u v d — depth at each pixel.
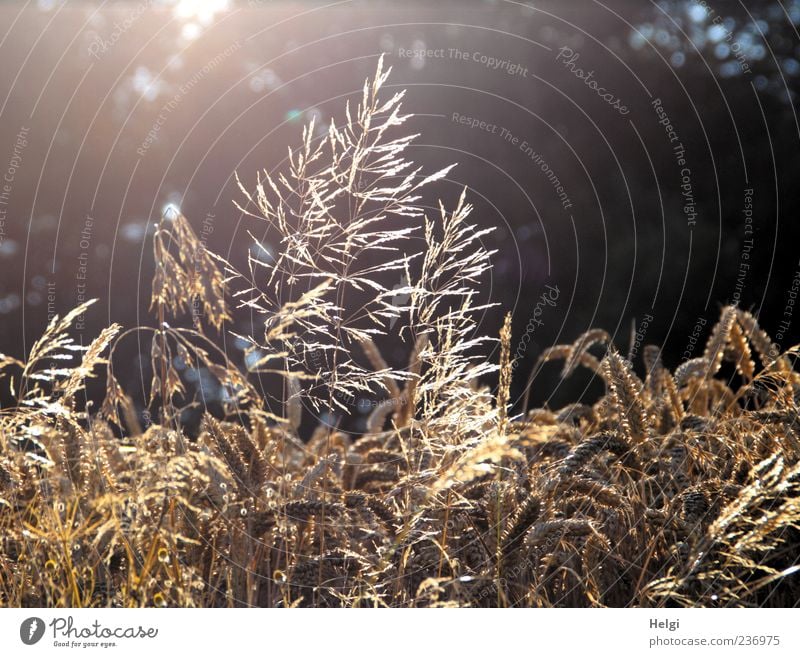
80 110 11.30
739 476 2.31
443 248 2.09
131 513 2.02
